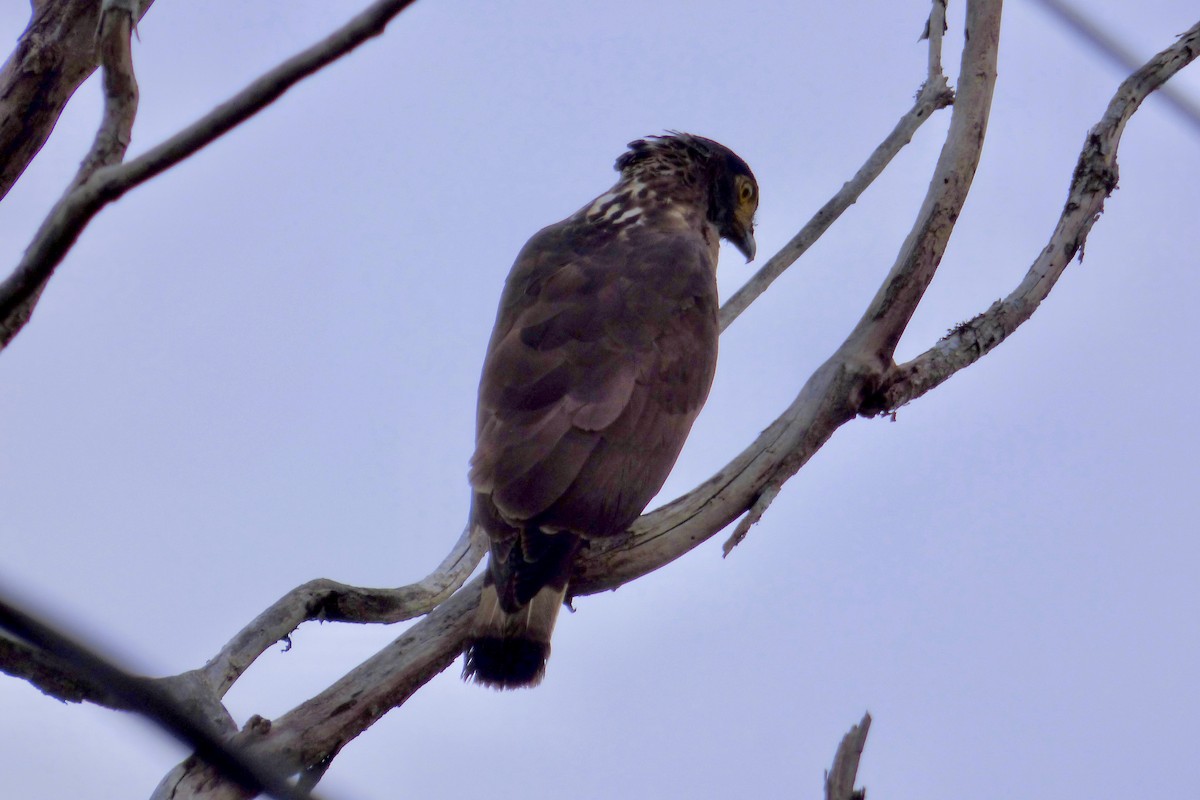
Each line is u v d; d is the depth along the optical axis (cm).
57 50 1191
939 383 1086
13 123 1181
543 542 1010
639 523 1055
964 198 1095
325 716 891
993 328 1100
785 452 1052
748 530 1042
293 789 559
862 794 807
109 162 856
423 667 938
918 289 1078
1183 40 1180
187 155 686
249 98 678
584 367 1111
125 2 854
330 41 675
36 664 834
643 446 1088
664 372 1135
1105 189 1145
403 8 675
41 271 699
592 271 1207
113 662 489
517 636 961
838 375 1059
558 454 1051
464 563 1095
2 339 905
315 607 1017
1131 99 1160
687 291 1206
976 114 1106
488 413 1096
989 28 1119
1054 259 1126
